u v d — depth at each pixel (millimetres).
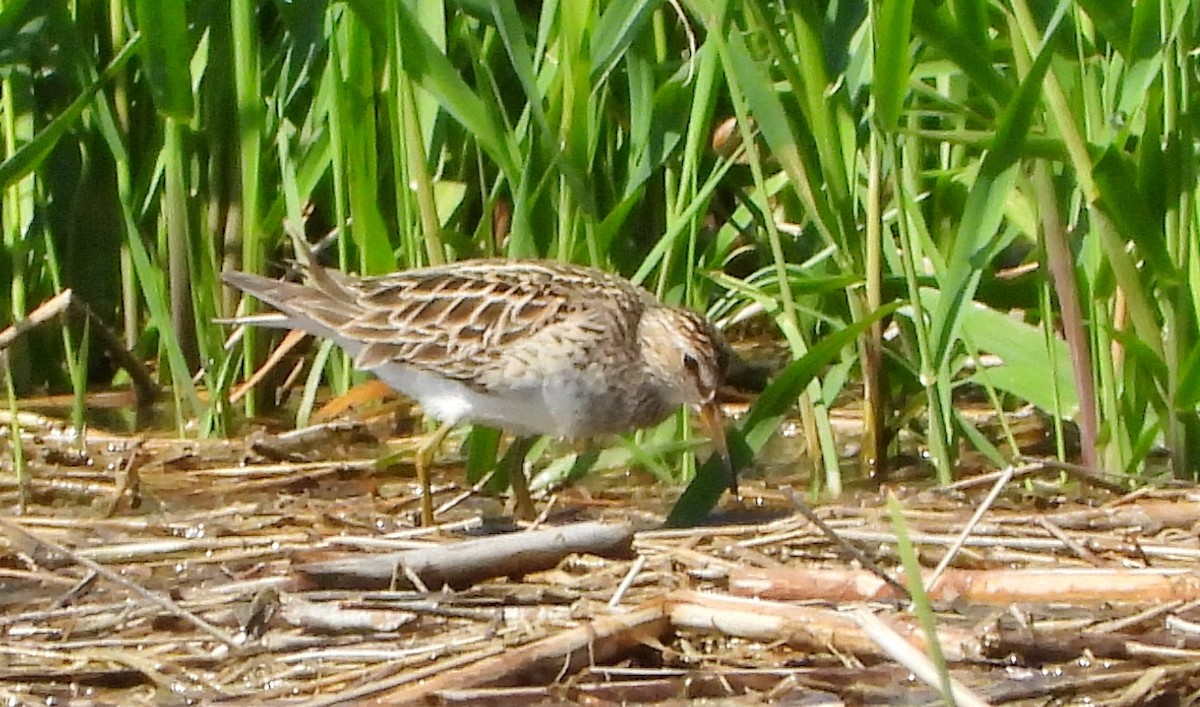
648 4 12250
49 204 15438
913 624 9859
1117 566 10906
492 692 9289
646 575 10719
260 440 13992
